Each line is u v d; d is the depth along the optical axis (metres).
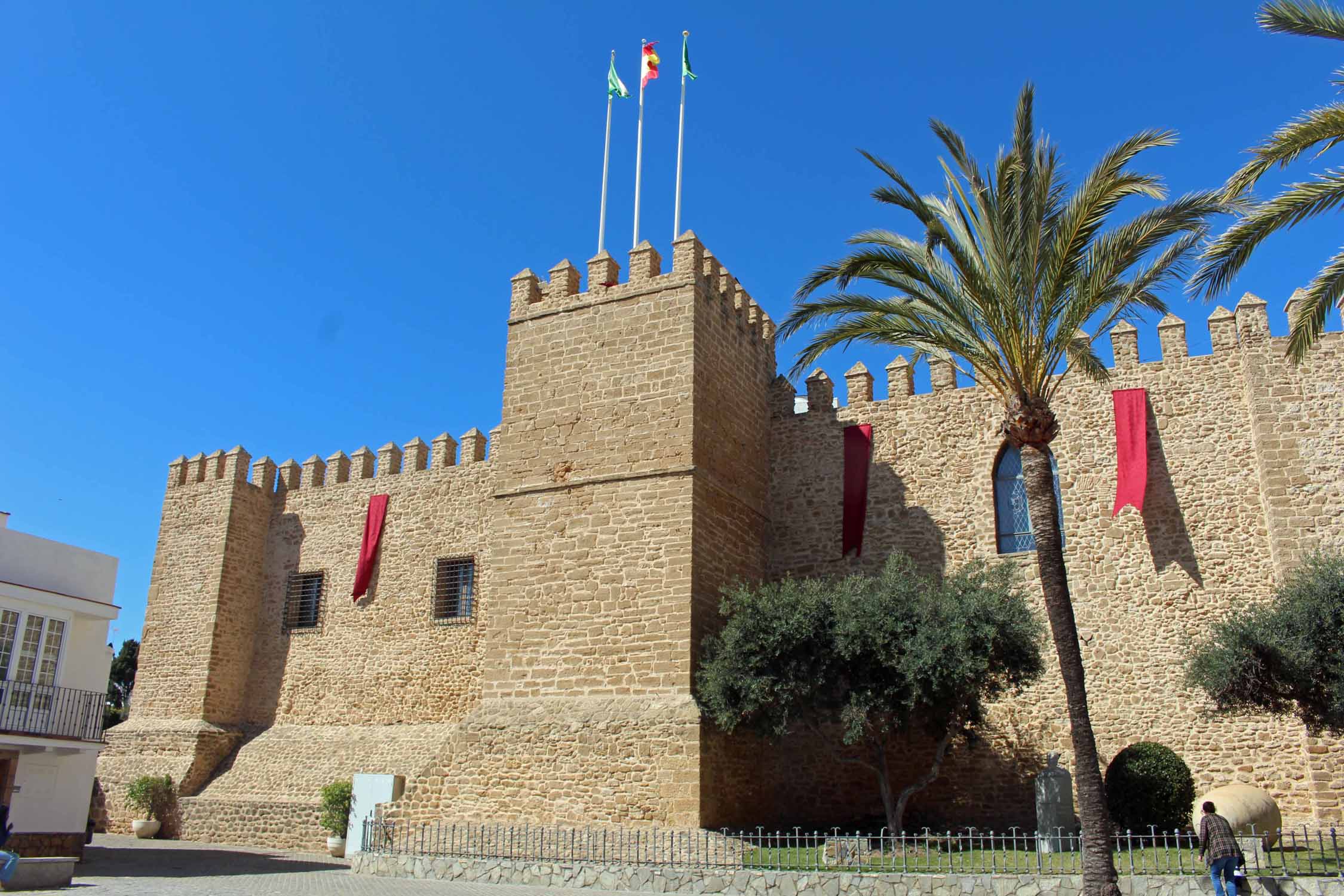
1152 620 24.09
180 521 38.06
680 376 24.88
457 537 33.94
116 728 35.81
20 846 22.98
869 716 21.62
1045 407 17.27
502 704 24.61
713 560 24.61
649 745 22.31
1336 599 18.89
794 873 17.70
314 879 20.77
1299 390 23.84
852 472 27.94
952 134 17.69
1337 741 21.25
